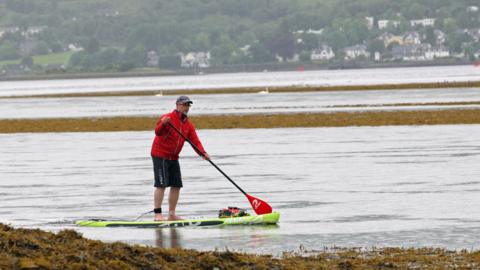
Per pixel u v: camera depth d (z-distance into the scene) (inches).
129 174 2233.0
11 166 2496.3
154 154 1565.0
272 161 2444.6
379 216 1555.1
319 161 2410.2
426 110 4372.5
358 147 2775.6
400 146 2768.2
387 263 1170.6
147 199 1813.5
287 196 1804.9
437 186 1882.4
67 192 1935.3
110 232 1462.8
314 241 1350.9
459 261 1181.1
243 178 2098.9
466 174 2057.1
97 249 1165.1
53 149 3021.7
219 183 2023.9
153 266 1106.1
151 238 1401.3
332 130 3523.6
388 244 1314.0
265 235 1409.9
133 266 1101.7
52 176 2233.0
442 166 2219.5
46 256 1101.7
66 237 1248.2
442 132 3272.6
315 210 1633.9
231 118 4279.0
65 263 1071.0
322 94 7322.8
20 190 1985.7
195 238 1396.4
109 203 1770.4
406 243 1318.9
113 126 4069.9
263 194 1838.1
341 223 1498.5
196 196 1836.9
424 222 1486.2
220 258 1161.4
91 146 3097.9
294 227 1475.1
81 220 1582.2
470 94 6437.0
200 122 4124.0
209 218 1537.9
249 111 4822.8
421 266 1153.4
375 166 2261.3
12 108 6491.1
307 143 2970.0
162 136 1560.0
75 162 2559.1
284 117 4224.9
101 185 2037.4
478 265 1155.9
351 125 3742.6
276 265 1144.8
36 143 3312.0
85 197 1855.3
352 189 1873.8
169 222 1512.1
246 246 1321.4
